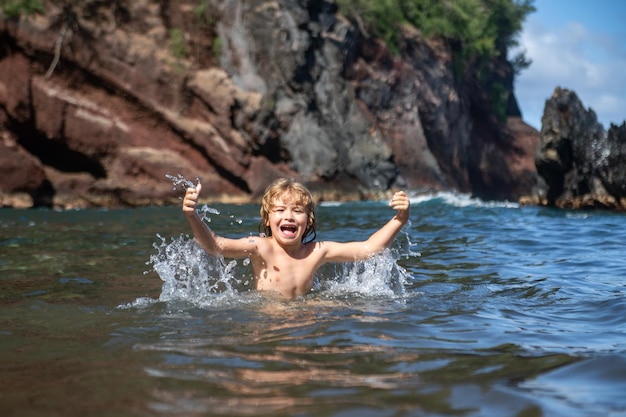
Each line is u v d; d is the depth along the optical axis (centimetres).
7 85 1788
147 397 233
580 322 374
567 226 1026
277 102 2172
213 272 539
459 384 246
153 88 2020
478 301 446
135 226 1060
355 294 477
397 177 2367
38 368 282
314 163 2162
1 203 1695
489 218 1215
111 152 1908
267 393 236
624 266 611
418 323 371
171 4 2133
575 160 1683
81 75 1917
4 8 1805
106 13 1988
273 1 2259
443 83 2992
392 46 2738
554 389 239
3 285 515
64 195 1789
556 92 1748
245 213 1398
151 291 488
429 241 824
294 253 515
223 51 2177
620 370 262
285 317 391
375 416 209
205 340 331
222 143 2058
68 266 615
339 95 2338
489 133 3600
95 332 355
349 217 1276
